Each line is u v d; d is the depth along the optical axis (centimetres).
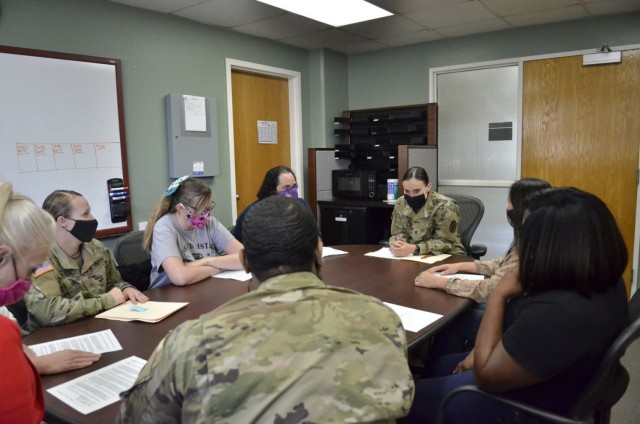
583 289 108
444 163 463
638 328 104
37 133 280
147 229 221
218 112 389
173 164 351
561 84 395
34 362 118
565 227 110
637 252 374
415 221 288
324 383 70
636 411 230
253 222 87
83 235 177
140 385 78
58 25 287
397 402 73
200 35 371
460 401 129
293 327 75
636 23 361
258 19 363
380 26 393
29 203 98
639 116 368
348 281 202
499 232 439
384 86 483
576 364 111
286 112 468
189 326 76
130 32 325
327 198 470
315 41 439
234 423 67
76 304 158
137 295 177
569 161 399
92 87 304
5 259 95
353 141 496
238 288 192
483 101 435
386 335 80
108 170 315
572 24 385
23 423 85
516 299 129
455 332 197
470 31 417
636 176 373
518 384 110
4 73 265
